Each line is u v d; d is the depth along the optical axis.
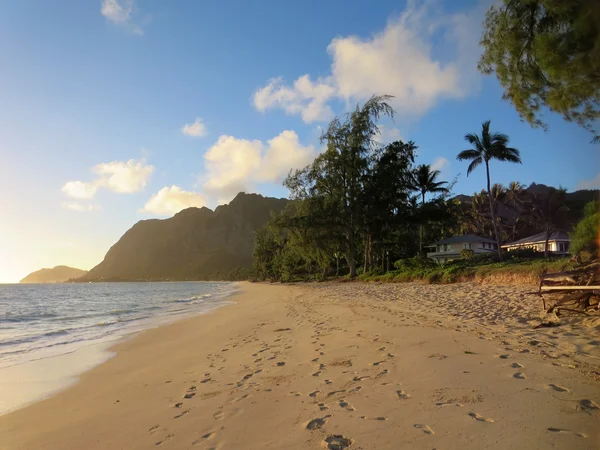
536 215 50.28
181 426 4.37
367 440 3.44
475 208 71.56
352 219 37.94
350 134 36.00
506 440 3.17
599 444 2.97
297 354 7.37
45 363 9.14
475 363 5.38
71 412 5.47
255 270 105.44
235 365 7.19
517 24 6.47
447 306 12.12
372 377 5.30
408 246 51.28
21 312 26.88
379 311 12.62
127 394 6.12
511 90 6.90
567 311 8.56
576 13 5.45
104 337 13.19
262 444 3.64
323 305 17.47
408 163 37.88
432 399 4.22
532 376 4.62
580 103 6.03
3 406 5.96
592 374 4.50
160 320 18.19
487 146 33.09
